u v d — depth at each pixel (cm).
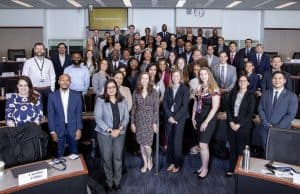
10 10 1203
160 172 409
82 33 1216
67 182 250
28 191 234
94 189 359
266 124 351
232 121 374
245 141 371
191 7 1157
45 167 251
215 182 380
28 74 457
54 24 1216
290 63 830
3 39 1227
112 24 1184
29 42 1225
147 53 550
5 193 220
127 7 1171
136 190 358
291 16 1211
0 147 270
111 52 654
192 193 352
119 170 354
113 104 343
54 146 387
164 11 1197
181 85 395
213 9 1191
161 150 487
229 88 475
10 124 321
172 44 752
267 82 436
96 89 475
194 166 430
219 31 1212
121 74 418
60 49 550
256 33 1229
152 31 1205
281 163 275
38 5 1115
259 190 250
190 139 475
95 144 456
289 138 279
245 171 256
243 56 608
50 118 368
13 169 249
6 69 765
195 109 391
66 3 1067
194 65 449
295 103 345
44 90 463
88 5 1112
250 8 1165
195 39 789
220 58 498
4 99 503
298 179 234
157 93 391
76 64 495
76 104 376
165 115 405
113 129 341
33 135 289
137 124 391
